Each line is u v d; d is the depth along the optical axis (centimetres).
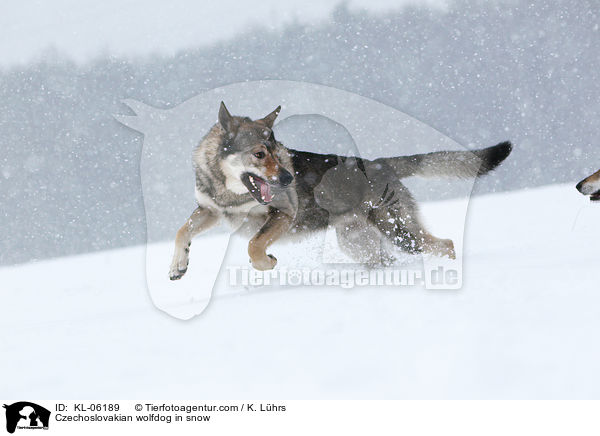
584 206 782
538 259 409
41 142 1931
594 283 289
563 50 2012
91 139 1916
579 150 1859
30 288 716
